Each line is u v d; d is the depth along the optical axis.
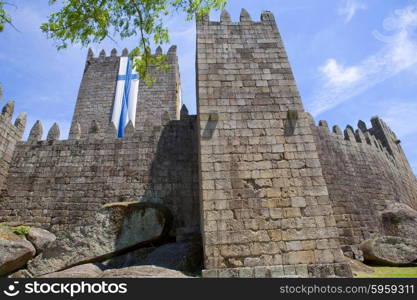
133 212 11.38
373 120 26.50
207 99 10.88
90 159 14.36
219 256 8.27
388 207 16.38
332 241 8.50
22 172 13.99
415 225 14.85
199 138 10.53
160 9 9.80
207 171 9.53
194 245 9.78
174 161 14.23
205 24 12.65
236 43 12.25
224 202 9.05
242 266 8.15
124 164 14.20
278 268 8.09
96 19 9.27
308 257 8.27
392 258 11.17
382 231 14.95
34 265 10.19
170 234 11.91
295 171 9.62
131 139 14.88
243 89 11.18
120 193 13.48
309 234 8.61
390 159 22.17
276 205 9.04
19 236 11.16
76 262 10.30
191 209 13.12
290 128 10.43
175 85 26.20
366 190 16.48
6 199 13.31
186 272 8.87
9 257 9.69
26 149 14.61
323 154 16.17
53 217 12.97
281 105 10.90
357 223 14.52
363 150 18.52
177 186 13.62
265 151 9.95
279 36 12.54
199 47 12.03
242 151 9.92
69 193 13.52
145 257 10.54
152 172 13.93
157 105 25.23
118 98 25.55
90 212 13.06
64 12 9.09
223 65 11.67
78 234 10.94
